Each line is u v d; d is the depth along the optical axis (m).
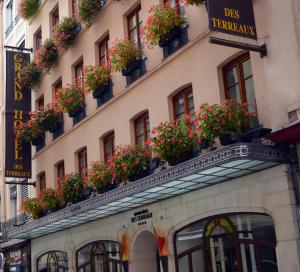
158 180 11.89
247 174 11.27
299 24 10.26
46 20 22.56
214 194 12.19
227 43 10.47
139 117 15.38
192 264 12.98
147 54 15.02
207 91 12.50
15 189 25.22
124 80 16.02
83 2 17.61
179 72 13.52
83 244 17.58
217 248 12.25
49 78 21.45
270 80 10.73
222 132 10.82
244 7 10.86
